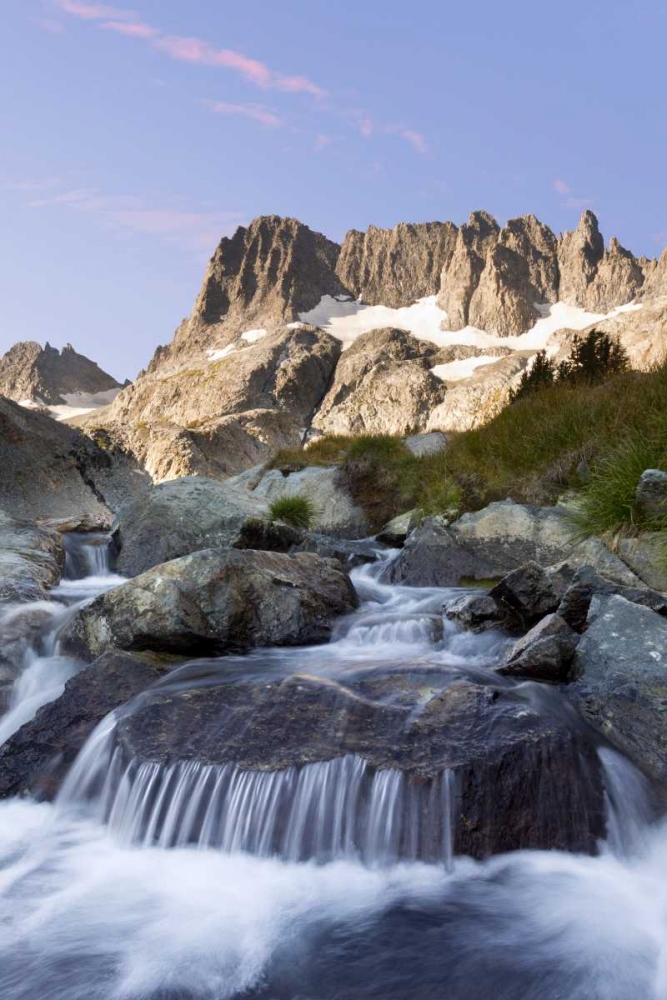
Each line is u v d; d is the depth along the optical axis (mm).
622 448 9680
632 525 8031
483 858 4457
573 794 4645
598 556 7652
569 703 5434
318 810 4684
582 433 11867
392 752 4785
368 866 4523
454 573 9766
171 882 4496
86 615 7391
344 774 4742
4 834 5098
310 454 18547
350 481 14867
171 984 3602
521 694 5336
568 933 3889
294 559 8430
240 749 5043
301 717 5203
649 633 5840
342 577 8609
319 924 4035
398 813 4559
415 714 5047
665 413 10180
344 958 3760
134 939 3963
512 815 4547
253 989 3553
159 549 11547
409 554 10258
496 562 9617
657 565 7418
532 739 4730
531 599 7184
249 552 7961
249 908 4207
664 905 4121
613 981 3545
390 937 3904
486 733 4812
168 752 5152
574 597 6668
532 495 11094
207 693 5605
